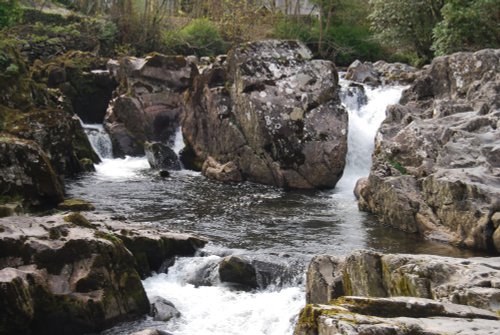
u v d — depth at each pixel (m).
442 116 18.22
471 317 7.06
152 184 19.52
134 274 10.41
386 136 18.22
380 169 16.67
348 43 37.22
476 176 14.34
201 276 11.72
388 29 29.84
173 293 11.12
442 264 8.55
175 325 9.90
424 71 21.94
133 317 10.13
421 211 14.90
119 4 34.31
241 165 20.55
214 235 14.25
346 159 20.91
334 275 10.09
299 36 37.00
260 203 17.53
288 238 14.16
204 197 18.05
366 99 22.84
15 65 20.20
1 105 19.16
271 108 19.92
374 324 6.58
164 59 25.02
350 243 13.94
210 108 21.69
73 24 32.53
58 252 9.95
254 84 20.47
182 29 35.88
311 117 20.03
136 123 24.23
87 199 17.12
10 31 28.52
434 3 28.27
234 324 9.96
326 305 7.23
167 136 24.59
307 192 19.16
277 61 20.94
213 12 38.44
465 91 19.56
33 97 20.92
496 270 8.43
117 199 17.31
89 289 9.86
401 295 8.62
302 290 11.14
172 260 12.30
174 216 15.81
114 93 25.53
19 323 8.91
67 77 26.62
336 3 37.16
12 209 13.13
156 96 24.70
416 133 16.64
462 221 13.92
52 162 19.28
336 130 19.91
